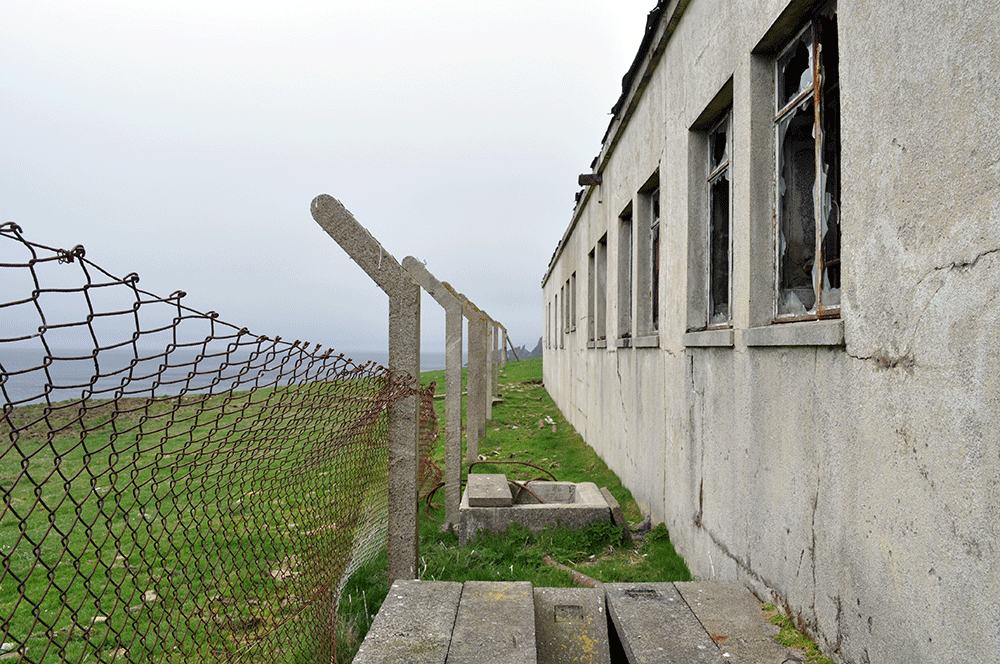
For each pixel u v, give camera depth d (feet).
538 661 10.61
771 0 11.71
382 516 15.64
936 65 7.06
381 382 12.41
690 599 11.55
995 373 6.14
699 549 15.71
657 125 20.68
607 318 30.86
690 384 16.67
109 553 16.92
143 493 22.79
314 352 8.04
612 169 29.50
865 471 8.45
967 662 6.51
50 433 4.68
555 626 11.17
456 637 9.88
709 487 15.01
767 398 11.65
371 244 13.15
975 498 6.41
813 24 11.05
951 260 6.78
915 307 7.41
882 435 8.06
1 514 4.66
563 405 53.88
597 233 34.40
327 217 13.04
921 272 7.30
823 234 10.84
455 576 16.10
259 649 10.58
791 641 9.84
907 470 7.55
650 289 23.68
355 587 14.11
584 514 19.31
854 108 8.84
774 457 11.33
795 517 10.48
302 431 9.68
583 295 40.37
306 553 11.05
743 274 13.12
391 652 9.42
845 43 9.14
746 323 12.87
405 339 13.26
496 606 11.06
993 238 6.17
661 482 19.81
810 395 9.98
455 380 21.36
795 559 10.46
